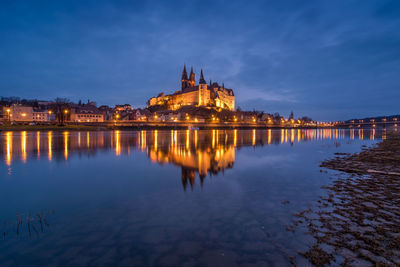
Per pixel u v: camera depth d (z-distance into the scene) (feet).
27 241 18.94
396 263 15.48
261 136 200.85
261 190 33.35
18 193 31.91
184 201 28.71
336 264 15.60
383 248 17.28
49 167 51.03
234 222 22.38
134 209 25.99
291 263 15.87
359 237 18.94
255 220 22.79
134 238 19.43
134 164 55.21
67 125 270.67
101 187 35.09
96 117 433.89
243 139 155.43
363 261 15.81
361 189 32.96
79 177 41.63
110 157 66.33
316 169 49.42
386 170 46.37
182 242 18.81
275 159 64.59
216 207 26.55
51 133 197.06
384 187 33.73
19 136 153.38
